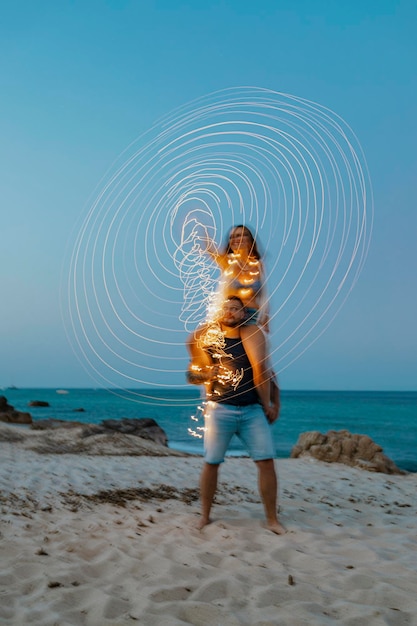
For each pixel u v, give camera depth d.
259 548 4.28
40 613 3.00
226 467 8.80
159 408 46.75
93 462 8.60
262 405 4.88
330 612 3.15
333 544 4.44
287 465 9.59
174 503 5.88
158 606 3.13
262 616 3.09
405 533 4.90
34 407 47.56
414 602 3.29
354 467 9.74
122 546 4.17
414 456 21.62
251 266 4.55
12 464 7.81
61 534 4.45
